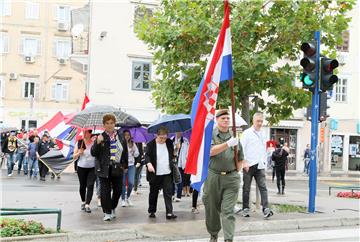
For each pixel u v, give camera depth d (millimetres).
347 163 37656
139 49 32812
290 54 12938
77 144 11617
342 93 37812
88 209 11383
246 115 12750
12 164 23031
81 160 11469
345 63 37688
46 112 44781
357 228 10422
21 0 44781
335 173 36344
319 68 11391
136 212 11586
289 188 21844
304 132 36781
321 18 12219
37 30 45125
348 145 37750
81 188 11688
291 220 10344
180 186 13766
